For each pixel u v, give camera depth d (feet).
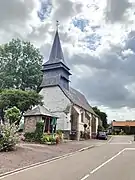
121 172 40.63
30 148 70.03
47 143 89.20
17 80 167.02
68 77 160.15
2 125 65.51
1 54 171.42
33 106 128.88
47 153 65.77
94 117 183.93
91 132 171.22
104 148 90.12
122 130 271.69
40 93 148.97
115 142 127.95
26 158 54.90
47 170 42.34
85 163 51.37
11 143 61.41
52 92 146.00
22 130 114.62
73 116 139.74
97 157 62.59
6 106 125.80
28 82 171.32
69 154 69.15
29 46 175.11
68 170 42.27
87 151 78.89
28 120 107.55
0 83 164.04
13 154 57.26
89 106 195.11
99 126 206.18
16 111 88.69
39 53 177.99
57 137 96.53
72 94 164.45
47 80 150.71
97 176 36.91
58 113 139.44
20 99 126.41
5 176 36.99
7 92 128.36
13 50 172.14
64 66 153.99
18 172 40.45
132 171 41.70
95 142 124.06
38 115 106.52
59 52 158.51
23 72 169.48
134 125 272.72
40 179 34.60
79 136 140.67
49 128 113.50
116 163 51.60
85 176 36.81
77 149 82.17
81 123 149.48
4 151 59.62
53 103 143.43
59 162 53.01
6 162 48.14
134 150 82.02
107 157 62.54
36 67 173.88
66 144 97.50
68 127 135.33
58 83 145.48
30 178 35.32
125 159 58.54
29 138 92.63
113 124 276.82
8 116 86.22
